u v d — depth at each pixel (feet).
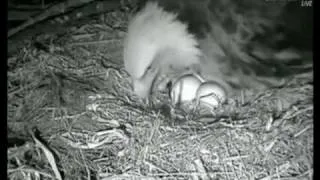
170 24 5.93
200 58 5.89
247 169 5.15
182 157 5.25
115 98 5.97
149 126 5.54
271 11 5.99
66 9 7.22
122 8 7.38
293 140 5.35
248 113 5.70
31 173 5.12
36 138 5.39
